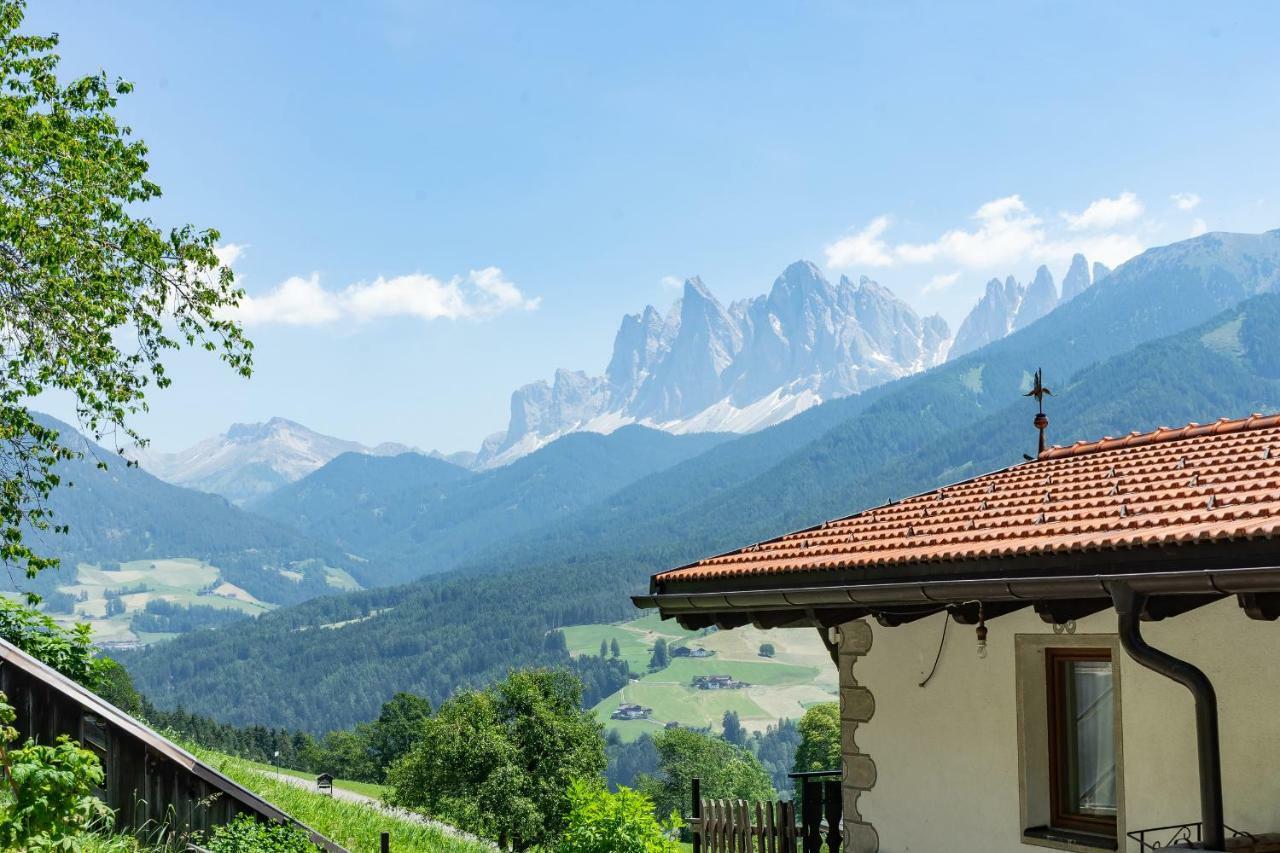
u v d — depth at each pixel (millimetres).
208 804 7754
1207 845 6504
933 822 9336
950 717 9266
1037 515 8398
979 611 7809
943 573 7910
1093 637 8180
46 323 16344
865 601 8273
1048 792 8617
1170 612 6934
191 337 17797
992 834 8844
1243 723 7207
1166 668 6559
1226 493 7496
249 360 18094
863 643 10117
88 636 11898
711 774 113188
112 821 7258
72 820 5820
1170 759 7645
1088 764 8422
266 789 16422
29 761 5691
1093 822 8305
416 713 131250
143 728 7789
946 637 9344
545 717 68500
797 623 9867
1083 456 11156
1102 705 8359
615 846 15547
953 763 9203
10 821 5547
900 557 8195
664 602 10008
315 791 18219
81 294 16328
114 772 7500
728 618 10180
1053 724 8648
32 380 16469
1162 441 10625
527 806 63562
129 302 17391
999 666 8883
